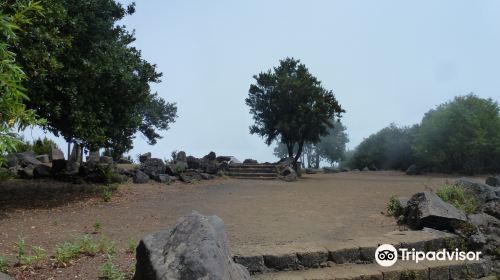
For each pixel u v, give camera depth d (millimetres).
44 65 8977
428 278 5965
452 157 21375
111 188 12023
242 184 14664
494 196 9414
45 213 9133
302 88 20516
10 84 3664
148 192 11984
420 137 22656
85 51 10664
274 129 21656
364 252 6258
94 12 11055
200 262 3855
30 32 8477
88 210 9516
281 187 13945
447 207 7863
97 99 11023
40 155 17781
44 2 8859
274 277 5527
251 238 7094
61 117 10352
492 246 6930
